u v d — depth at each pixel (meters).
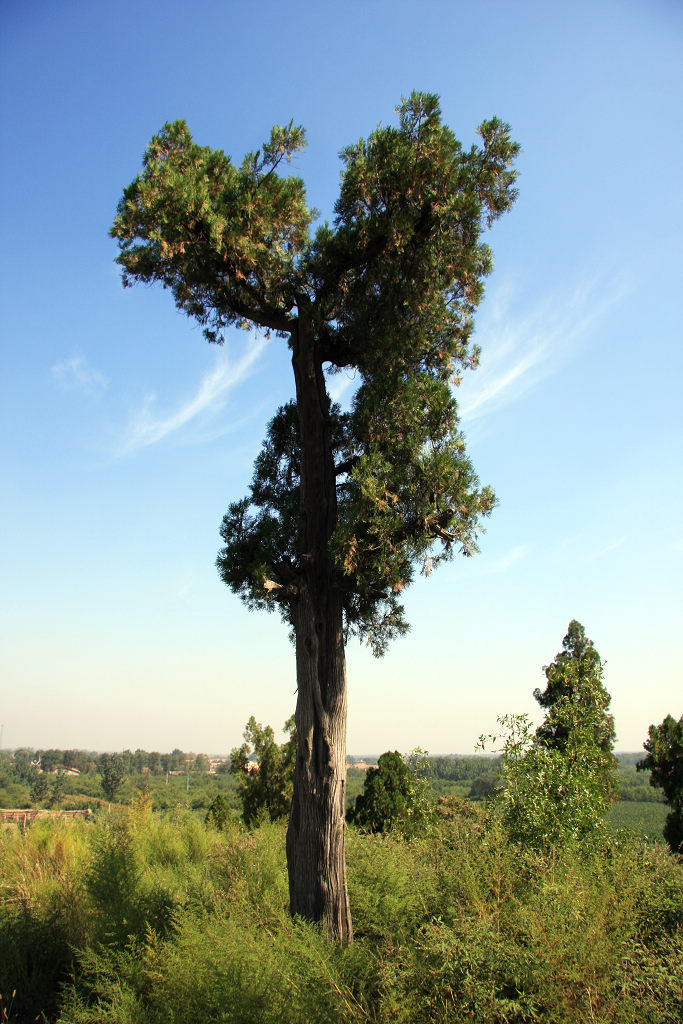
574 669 11.24
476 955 4.64
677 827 12.96
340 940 5.82
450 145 7.24
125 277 7.51
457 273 7.74
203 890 7.68
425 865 7.55
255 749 16.95
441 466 6.51
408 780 11.77
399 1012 4.33
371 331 7.77
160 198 6.61
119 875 7.32
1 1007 5.84
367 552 6.84
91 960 5.59
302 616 7.07
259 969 4.66
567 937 4.45
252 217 7.03
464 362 8.43
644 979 4.40
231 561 7.36
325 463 7.62
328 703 6.82
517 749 8.70
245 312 7.79
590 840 7.67
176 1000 4.65
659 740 13.85
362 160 7.39
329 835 6.36
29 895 8.27
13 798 60.62
